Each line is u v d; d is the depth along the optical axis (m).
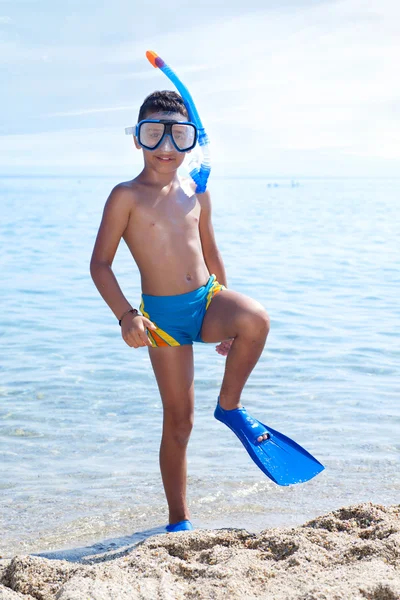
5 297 10.02
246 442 3.12
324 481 3.85
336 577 2.29
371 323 8.30
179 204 3.33
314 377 5.96
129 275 12.21
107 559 2.90
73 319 8.55
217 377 5.90
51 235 19.83
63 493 3.79
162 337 3.24
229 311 3.15
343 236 20.02
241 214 30.45
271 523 3.33
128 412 5.16
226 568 2.41
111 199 3.25
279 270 13.00
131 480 3.97
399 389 5.63
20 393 5.58
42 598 2.35
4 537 3.25
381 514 2.87
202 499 3.64
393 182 160.62
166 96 3.32
